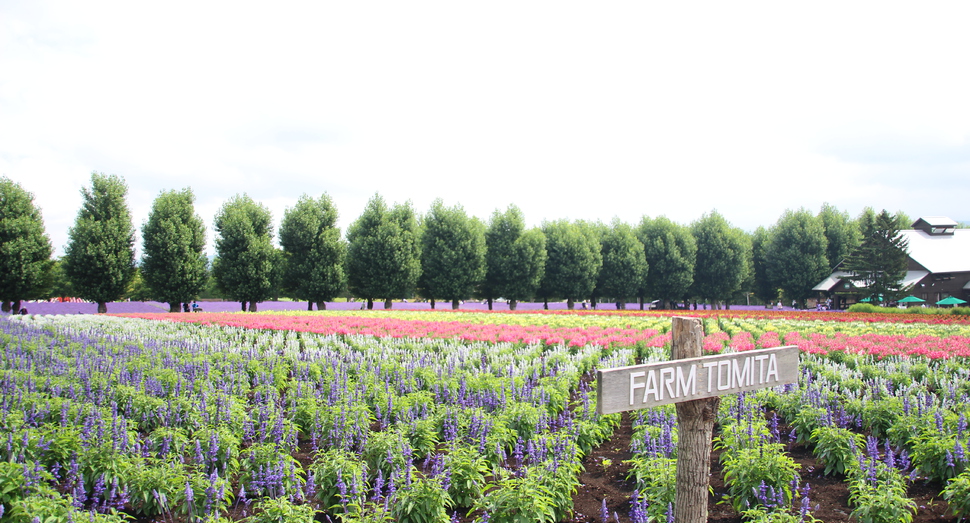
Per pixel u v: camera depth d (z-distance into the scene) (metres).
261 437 8.85
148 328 25.06
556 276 61.84
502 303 81.69
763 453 7.06
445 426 8.98
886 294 55.44
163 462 7.07
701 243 69.44
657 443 8.08
